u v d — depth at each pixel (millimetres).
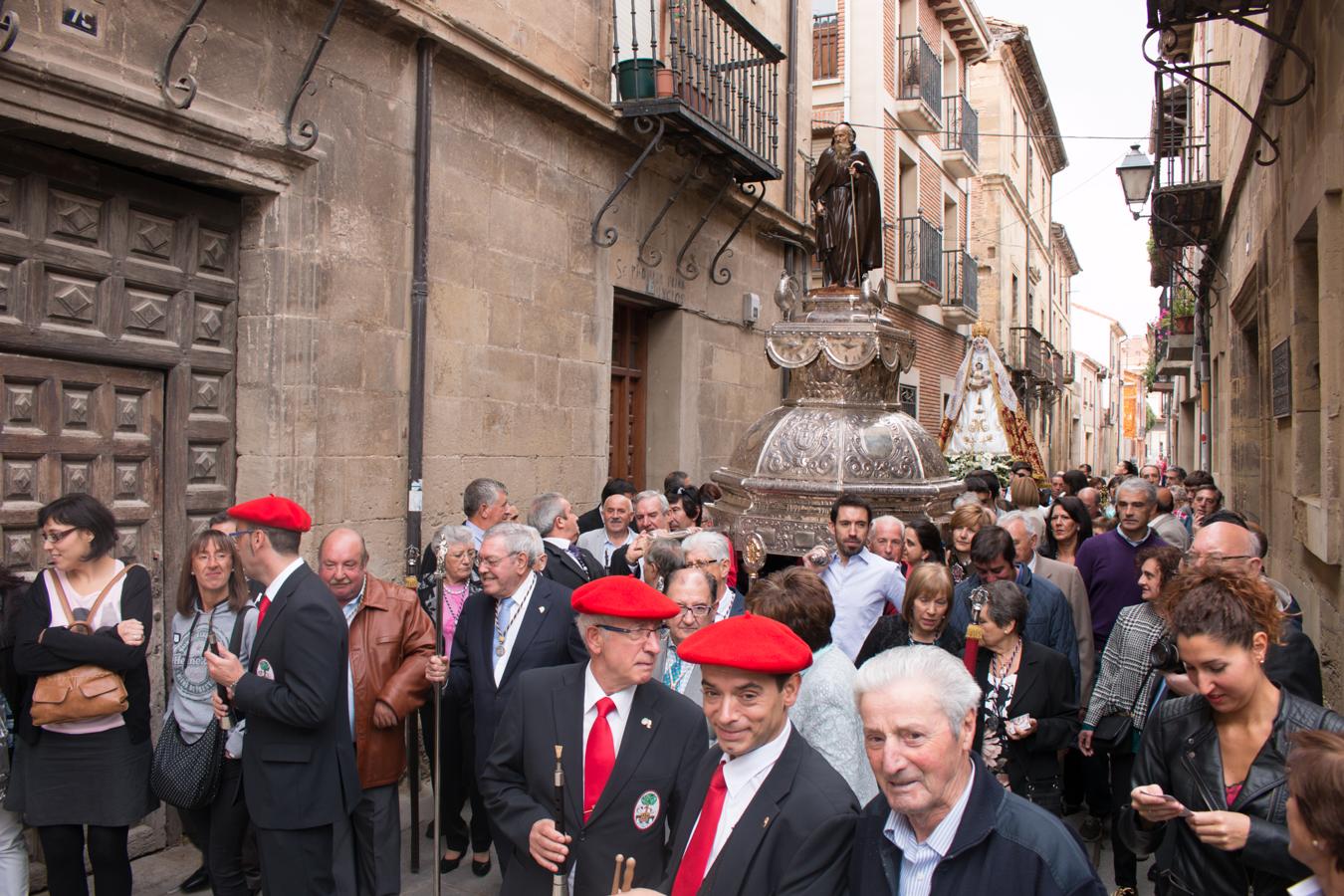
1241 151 9484
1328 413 5500
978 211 26000
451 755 5262
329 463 5738
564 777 3105
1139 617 4500
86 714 3875
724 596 4598
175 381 5180
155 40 4746
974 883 2135
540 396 7539
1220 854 2730
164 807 5250
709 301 10109
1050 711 4250
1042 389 31594
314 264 5609
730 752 2545
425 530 6426
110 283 4824
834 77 16328
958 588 5141
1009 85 27172
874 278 16109
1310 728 2658
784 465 6531
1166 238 14242
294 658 3689
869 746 2184
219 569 4180
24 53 4121
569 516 5898
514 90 7125
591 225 8102
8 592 4062
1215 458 15250
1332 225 5465
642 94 8141
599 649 3143
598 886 3020
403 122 6246
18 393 4473
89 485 4773
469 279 6805
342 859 3957
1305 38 6137
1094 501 9914
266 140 5246
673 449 9633
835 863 2430
